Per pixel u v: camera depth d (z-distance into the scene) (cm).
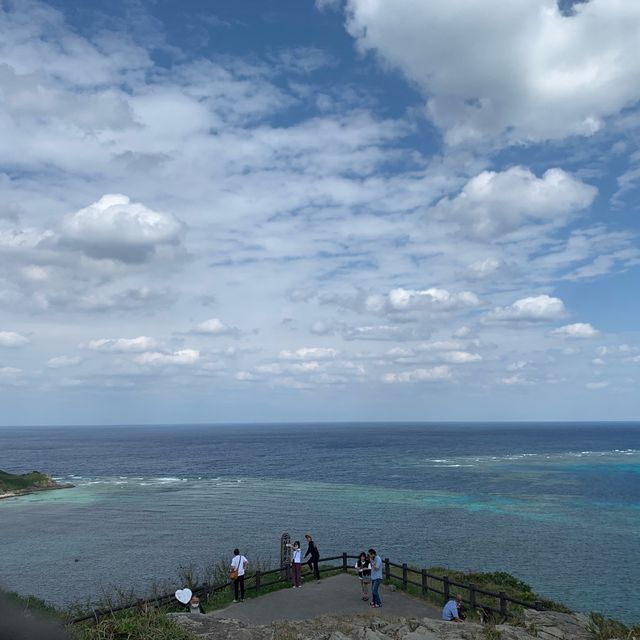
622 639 1295
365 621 1522
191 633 1095
